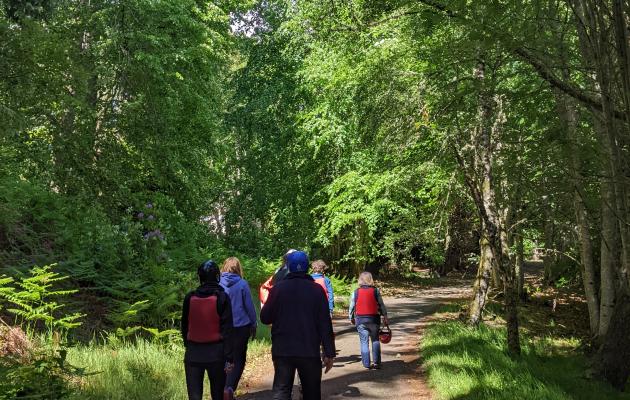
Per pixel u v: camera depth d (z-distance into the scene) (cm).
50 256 1033
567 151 679
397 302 2111
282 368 484
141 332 996
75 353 745
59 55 980
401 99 1273
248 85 2694
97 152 1304
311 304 489
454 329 1237
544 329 1535
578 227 1261
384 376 827
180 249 1517
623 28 453
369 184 2098
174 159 1627
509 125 982
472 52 691
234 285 654
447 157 1194
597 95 666
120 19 1488
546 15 591
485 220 1048
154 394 635
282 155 2523
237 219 2631
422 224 2183
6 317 829
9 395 509
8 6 1044
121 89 1465
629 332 865
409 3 740
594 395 764
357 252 2416
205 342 516
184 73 1834
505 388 686
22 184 1155
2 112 884
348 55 1548
